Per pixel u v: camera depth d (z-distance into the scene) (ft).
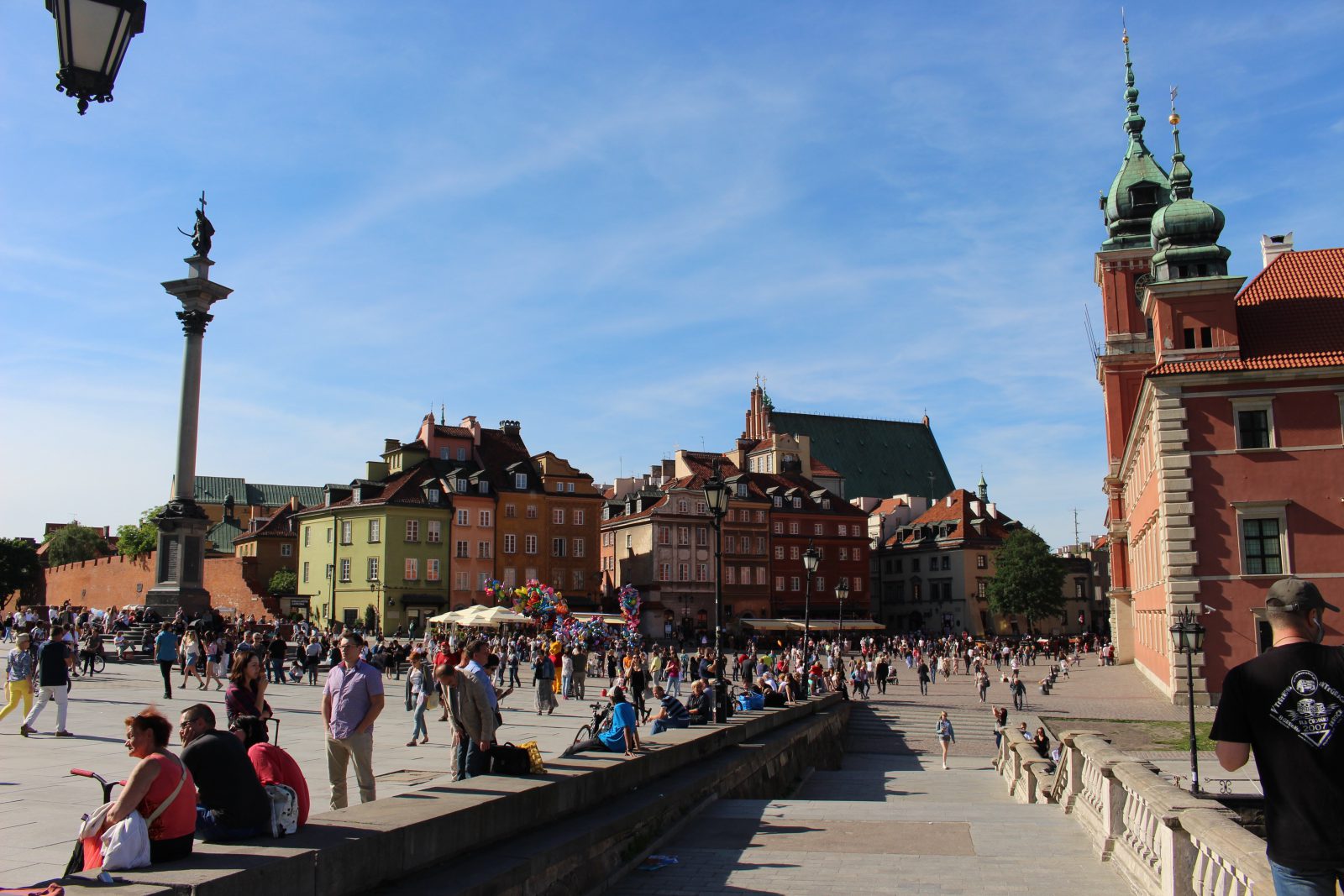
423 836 32.37
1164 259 179.83
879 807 66.23
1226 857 29.68
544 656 118.21
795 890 41.52
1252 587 156.56
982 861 47.39
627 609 269.44
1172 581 160.35
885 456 595.06
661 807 52.65
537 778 43.62
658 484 473.26
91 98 24.09
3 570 445.78
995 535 474.90
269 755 32.14
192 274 171.73
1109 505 291.58
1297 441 157.07
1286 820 19.15
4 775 55.31
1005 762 105.29
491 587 265.95
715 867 46.29
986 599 459.32
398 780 61.67
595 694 160.25
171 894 22.65
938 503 505.25
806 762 110.22
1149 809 40.98
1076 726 152.76
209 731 30.37
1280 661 19.80
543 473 378.53
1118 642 298.56
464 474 360.89
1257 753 19.70
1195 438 160.97
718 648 99.14
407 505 342.85
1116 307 274.36
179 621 157.99
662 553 397.60
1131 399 274.98
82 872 24.06
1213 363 161.27
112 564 388.57
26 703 73.87
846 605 449.48
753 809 64.39
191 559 171.63
